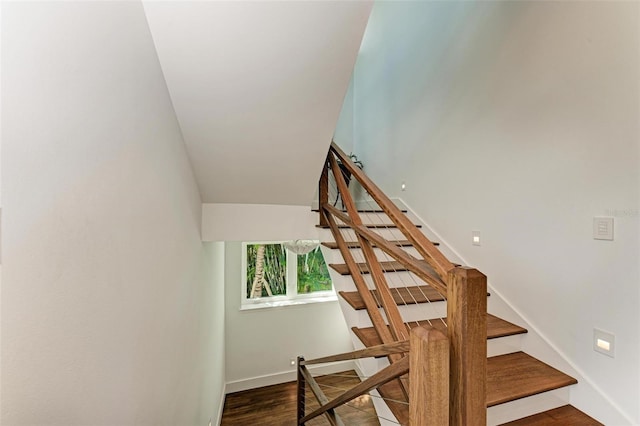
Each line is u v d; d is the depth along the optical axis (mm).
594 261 1389
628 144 1253
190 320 1818
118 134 822
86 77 668
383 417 1431
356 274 1770
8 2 462
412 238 1079
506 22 1882
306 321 4395
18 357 472
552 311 1593
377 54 3732
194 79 1367
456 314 812
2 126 443
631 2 1238
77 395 622
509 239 1868
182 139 1641
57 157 567
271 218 2469
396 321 1426
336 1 1205
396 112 3275
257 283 4305
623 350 1272
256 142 1815
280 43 1307
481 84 2094
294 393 3971
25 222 487
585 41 1416
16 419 467
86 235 660
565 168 1520
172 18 1134
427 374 744
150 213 1088
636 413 1232
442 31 2521
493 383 1444
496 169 1966
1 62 444
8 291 452
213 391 2896
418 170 2869
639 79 1213
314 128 1795
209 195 2244
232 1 1129
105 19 761
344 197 1946
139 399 968
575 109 1469
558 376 1496
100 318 716
